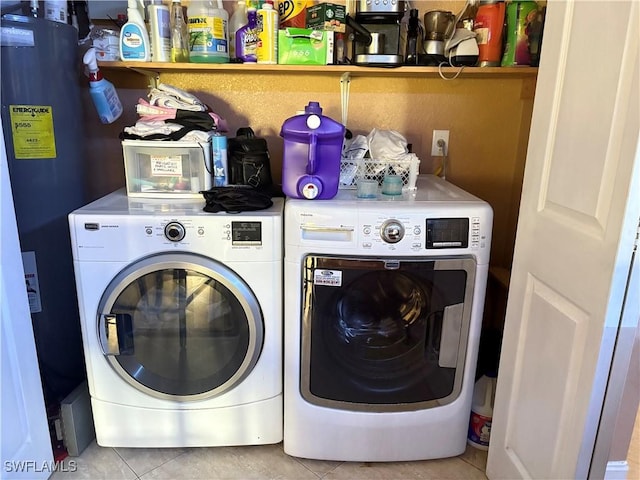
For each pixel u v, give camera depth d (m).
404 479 1.65
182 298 1.58
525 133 2.02
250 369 1.63
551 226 1.24
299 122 1.55
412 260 1.48
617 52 0.99
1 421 1.35
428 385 1.63
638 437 1.62
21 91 1.59
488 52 1.83
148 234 1.50
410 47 1.83
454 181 2.15
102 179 2.12
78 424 1.70
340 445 1.67
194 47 1.79
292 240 1.50
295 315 1.56
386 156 1.75
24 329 1.45
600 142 1.05
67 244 1.81
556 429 1.22
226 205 1.55
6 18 1.52
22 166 1.65
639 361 1.39
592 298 1.07
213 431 1.70
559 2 1.22
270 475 1.66
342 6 1.79
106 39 1.85
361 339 1.61
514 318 1.44
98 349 1.60
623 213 0.97
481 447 1.79
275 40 1.79
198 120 1.73
